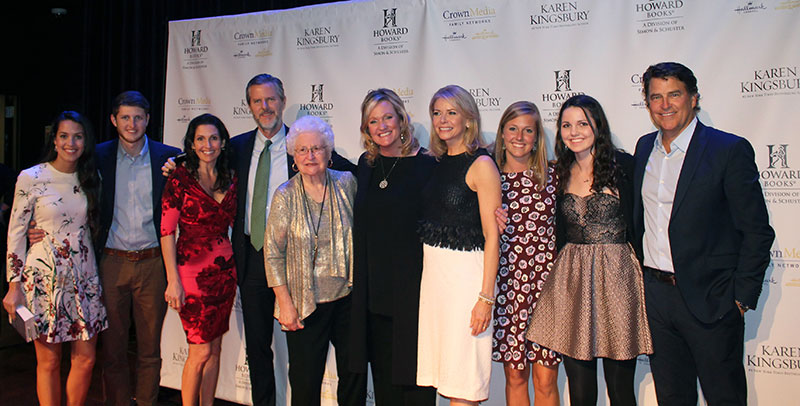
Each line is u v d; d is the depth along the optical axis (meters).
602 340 2.00
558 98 2.61
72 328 2.50
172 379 3.29
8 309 2.41
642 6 2.50
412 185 2.14
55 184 2.48
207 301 2.46
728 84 2.41
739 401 1.99
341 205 2.26
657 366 2.08
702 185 1.97
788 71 2.33
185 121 3.31
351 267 2.26
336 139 2.98
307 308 2.21
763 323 2.43
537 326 2.11
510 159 2.20
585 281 2.03
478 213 2.04
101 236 2.60
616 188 2.05
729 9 2.39
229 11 3.80
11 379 3.42
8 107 5.23
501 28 2.68
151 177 2.72
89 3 4.60
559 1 2.60
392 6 2.86
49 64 4.92
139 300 2.73
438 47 2.79
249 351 2.66
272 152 2.68
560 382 2.72
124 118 2.58
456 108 2.02
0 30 5.05
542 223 2.15
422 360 2.11
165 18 4.06
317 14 3.00
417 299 2.11
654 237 2.06
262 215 2.60
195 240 2.45
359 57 2.93
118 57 4.49
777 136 2.36
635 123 2.53
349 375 2.34
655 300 2.07
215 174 2.52
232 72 3.19
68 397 2.63
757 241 1.91
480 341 2.02
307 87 3.03
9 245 2.42
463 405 2.03
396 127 2.15
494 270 1.98
